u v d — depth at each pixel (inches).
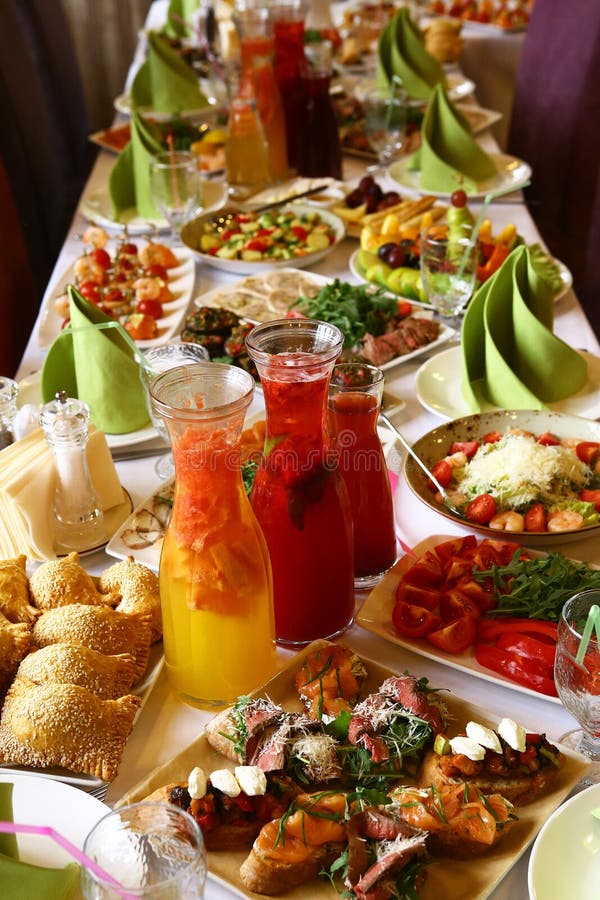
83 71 198.2
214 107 117.7
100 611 39.3
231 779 31.4
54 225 127.1
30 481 46.9
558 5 135.8
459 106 121.0
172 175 82.4
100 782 34.1
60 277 79.4
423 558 44.6
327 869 30.4
